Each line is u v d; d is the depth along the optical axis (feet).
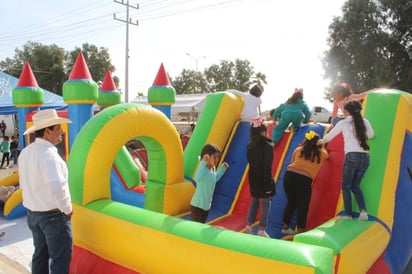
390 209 14.23
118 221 12.78
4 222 23.03
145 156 31.24
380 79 92.27
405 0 93.15
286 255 9.27
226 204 19.29
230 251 10.02
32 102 29.45
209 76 204.85
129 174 21.30
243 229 16.55
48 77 146.10
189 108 75.20
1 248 18.65
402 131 15.75
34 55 149.07
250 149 14.62
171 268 11.14
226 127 21.34
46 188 10.99
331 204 16.08
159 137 16.99
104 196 14.74
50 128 11.47
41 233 11.60
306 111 20.10
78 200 14.26
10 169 51.78
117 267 12.87
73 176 14.42
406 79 96.32
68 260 11.54
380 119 15.94
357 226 12.58
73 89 22.59
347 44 97.60
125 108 15.71
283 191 17.89
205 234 10.88
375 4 96.17
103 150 14.60
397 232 14.60
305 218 14.94
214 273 10.13
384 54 96.32
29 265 16.47
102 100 31.78
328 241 10.66
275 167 19.06
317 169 15.14
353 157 13.23
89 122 15.38
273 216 17.19
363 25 95.35
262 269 9.34
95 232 13.37
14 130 88.74
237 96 22.27
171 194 17.97
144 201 19.34
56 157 11.09
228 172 20.39
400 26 96.17
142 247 11.90
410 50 95.71
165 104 29.01
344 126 13.60
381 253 13.16
